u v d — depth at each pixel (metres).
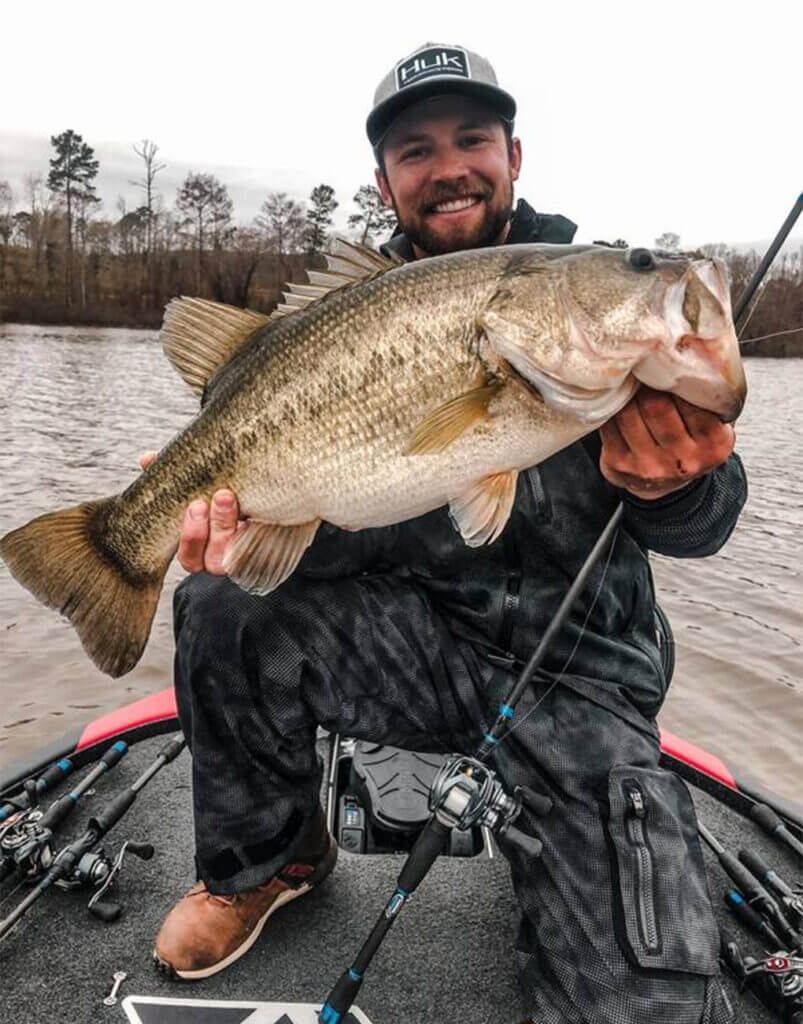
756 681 2.20
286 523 0.77
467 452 0.71
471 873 0.98
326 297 0.75
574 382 0.69
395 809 0.99
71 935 0.87
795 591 2.91
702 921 0.73
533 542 0.84
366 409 0.73
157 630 2.43
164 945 0.81
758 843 1.06
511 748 0.81
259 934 0.87
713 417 0.67
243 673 0.81
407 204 1.07
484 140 1.04
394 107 1.04
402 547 0.86
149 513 0.82
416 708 0.86
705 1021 0.70
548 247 0.72
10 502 3.75
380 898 0.94
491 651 0.85
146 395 8.06
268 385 0.75
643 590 0.88
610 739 0.80
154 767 1.07
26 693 2.06
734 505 0.78
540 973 0.75
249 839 0.82
